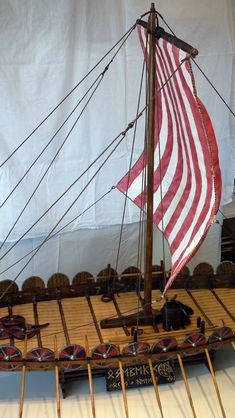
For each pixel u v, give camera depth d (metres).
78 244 1.98
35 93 1.72
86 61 1.74
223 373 1.74
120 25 1.74
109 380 1.65
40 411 1.58
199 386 1.68
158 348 1.55
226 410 1.58
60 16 1.66
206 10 1.79
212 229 2.12
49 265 1.98
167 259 2.10
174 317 1.70
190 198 1.53
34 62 1.69
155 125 1.66
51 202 1.87
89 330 1.69
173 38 1.34
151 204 1.62
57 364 1.52
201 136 1.36
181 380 1.70
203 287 1.92
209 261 2.17
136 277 1.88
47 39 1.67
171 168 1.64
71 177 1.86
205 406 1.59
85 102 1.78
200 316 1.77
